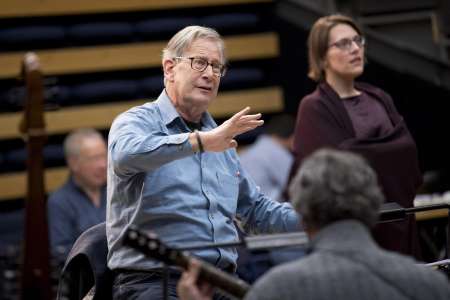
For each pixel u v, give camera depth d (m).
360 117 8.04
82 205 10.32
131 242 4.48
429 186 11.81
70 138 10.41
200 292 4.69
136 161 5.75
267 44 15.29
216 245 5.21
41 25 14.92
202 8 15.67
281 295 4.00
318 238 4.20
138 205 6.16
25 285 4.86
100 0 14.80
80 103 14.62
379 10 14.06
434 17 13.96
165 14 15.53
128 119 6.19
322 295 3.99
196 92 6.39
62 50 14.56
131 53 14.79
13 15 14.49
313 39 8.30
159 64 14.91
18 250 10.35
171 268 6.10
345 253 4.11
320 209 4.18
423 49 14.00
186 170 6.29
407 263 4.14
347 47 8.12
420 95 13.98
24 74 5.05
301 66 14.85
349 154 4.32
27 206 4.88
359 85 8.38
